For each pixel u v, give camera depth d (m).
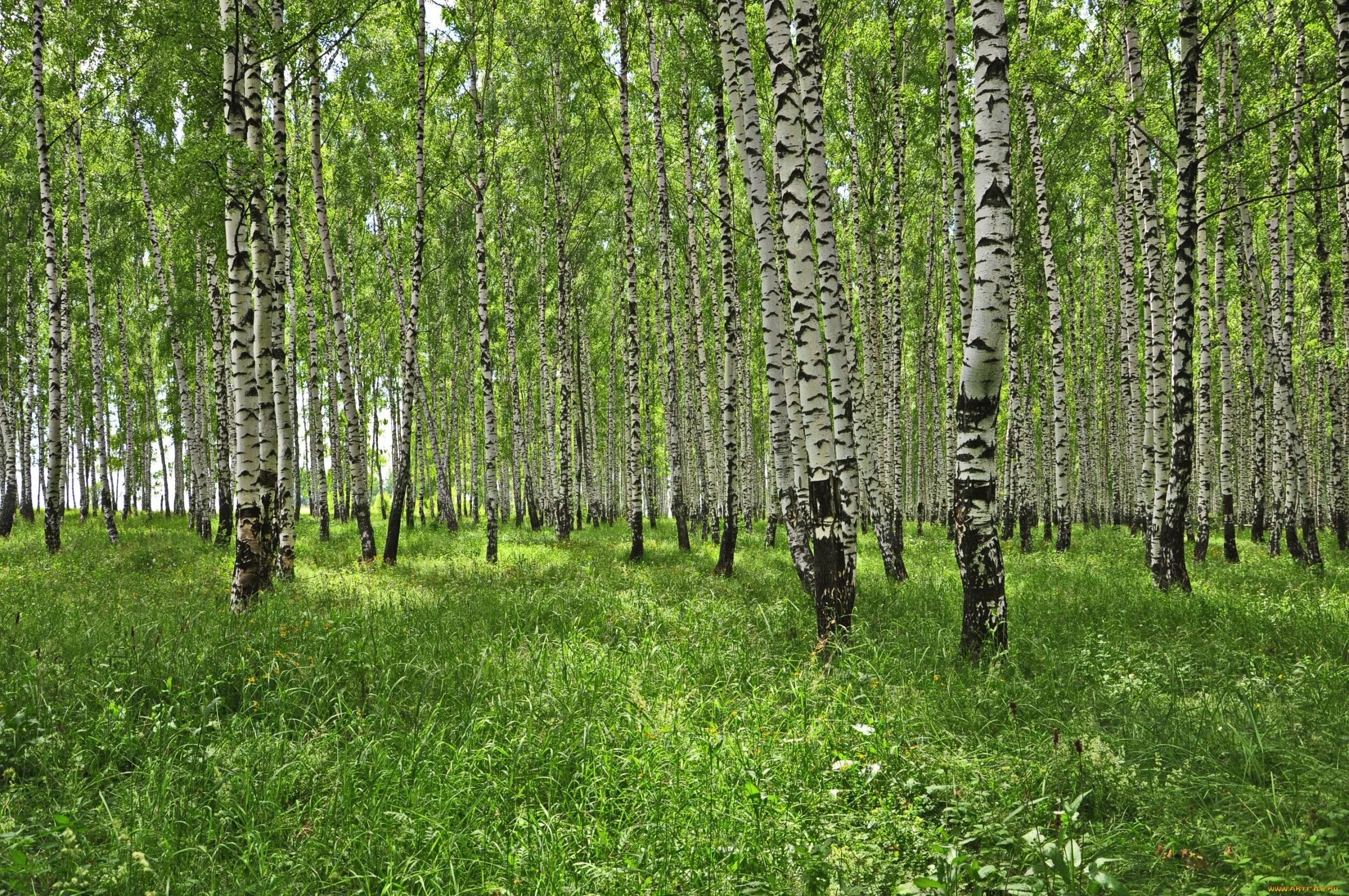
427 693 5.61
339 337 16.30
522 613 8.27
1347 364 15.15
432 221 25.88
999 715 5.07
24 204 22.69
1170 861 3.26
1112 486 28.69
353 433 16.06
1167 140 13.37
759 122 9.83
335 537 21.45
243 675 5.85
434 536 22.17
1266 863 3.13
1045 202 16.28
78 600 9.16
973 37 6.24
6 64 17.20
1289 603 8.42
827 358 7.62
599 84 18.42
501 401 34.97
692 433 27.55
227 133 9.21
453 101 21.00
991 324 6.19
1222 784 3.85
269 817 4.10
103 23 12.21
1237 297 19.45
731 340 13.48
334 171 22.25
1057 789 3.92
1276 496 17.73
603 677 5.83
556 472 22.09
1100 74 12.52
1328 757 4.14
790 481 10.55
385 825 3.96
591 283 28.23
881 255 21.05
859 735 4.62
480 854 3.72
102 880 3.47
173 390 26.19
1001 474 29.47
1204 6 13.16
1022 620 7.86
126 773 4.50
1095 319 30.48
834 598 6.94
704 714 5.16
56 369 15.62
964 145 19.08
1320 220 14.62
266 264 9.45
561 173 22.19
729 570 12.81
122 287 26.78
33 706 5.18
